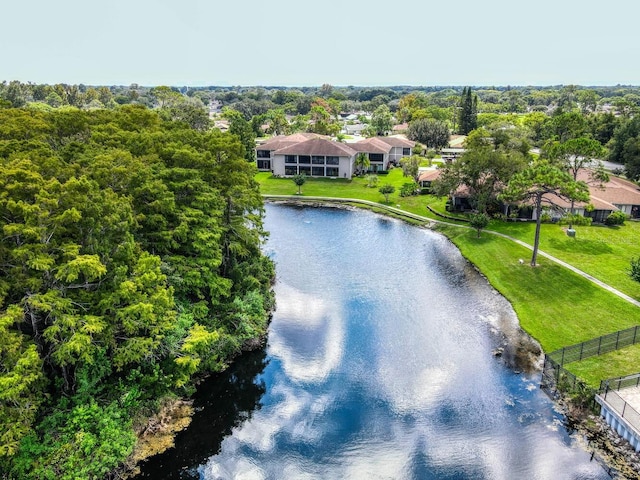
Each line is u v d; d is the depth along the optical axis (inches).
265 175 3735.2
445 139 4768.7
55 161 940.6
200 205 1233.4
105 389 950.4
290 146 3641.7
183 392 1077.8
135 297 911.0
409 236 2320.4
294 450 930.7
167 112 3280.0
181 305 1151.0
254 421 1007.0
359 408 1051.3
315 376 1167.6
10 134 1315.2
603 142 4082.2
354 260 1979.6
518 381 1136.2
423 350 1280.8
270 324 1417.3
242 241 1483.8
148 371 1001.5
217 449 926.4
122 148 1315.2
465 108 5354.3
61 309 797.2
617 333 1212.5
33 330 853.8
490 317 1459.2
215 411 1033.5
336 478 866.1
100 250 879.7
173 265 1146.7
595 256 1870.1
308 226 2486.5
